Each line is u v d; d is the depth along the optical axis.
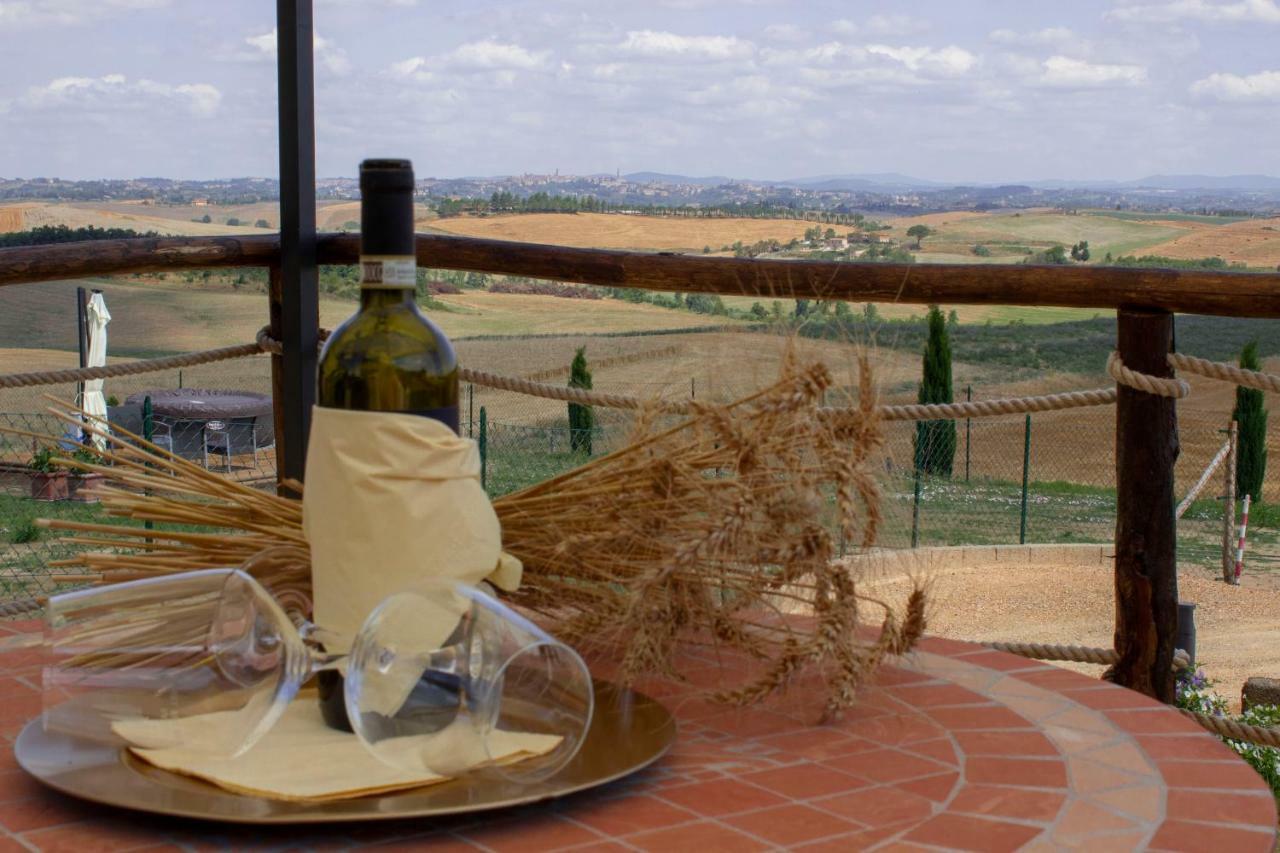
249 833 0.94
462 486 1.08
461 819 0.98
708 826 0.98
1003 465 21.33
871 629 1.53
